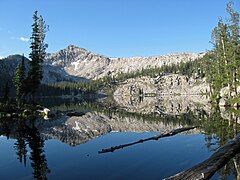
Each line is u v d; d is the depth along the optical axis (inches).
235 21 1776.6
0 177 492.4
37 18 2230.6
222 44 1977.1
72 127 1216.8
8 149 749.3
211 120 1186.6
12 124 1320.1
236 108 1676.9
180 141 765.9
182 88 7214.6
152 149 679.1
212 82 2383.1
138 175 469.1
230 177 390.3
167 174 467.8
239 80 1740.9
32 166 564.7
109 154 645.9
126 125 1259.8
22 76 2182.6
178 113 1765.5
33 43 2218.3
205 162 370.0
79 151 701.3
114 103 3791.8
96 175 479.8
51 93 7583.7
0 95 5206.7
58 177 478.9
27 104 1989.4
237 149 441.7
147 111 2092.8
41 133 1048.8
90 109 2452.0
